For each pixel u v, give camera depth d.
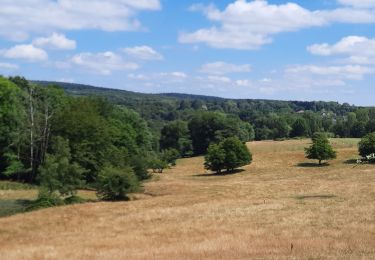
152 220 39.53
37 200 55.00
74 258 23.30
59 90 86.12
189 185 71.75
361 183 63.66
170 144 159.12
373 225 30.73
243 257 20.81
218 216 39.22
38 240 33.34
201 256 21.55
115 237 32.19
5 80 79.94
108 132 80.38
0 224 40.22
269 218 36.53
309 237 27.23
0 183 71.81
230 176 91.56
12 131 77.38
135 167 78.94
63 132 77.12
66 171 56.50
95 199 59.25
